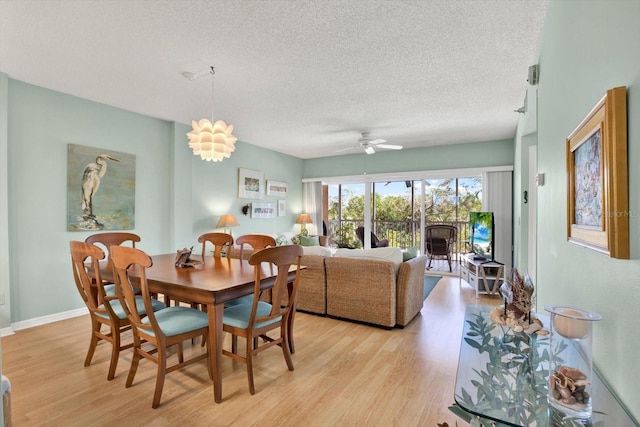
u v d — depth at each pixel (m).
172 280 2.20
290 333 2.71
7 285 3.09
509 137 5.57
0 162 3.03
